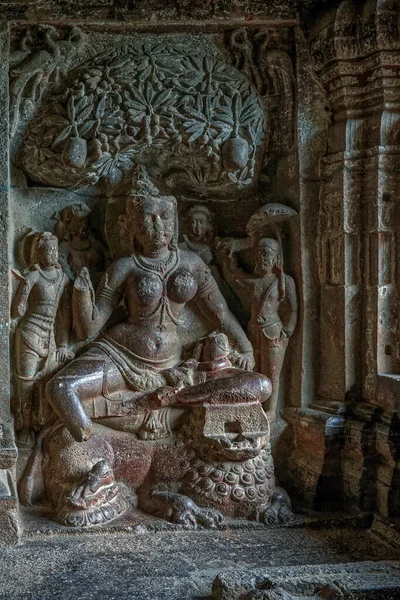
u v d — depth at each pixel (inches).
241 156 130.6
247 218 140.9
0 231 123.9
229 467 127.0
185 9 127.4
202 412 127.6
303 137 135.0
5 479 121.3
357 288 133.3
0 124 123.5
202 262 135.2
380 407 129.3
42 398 128.3
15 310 126.5
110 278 130.4
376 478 130.2
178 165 135.2
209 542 120.2
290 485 138.3
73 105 125.5
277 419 139.3
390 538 120.9
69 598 101.2
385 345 130.6
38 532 120.3
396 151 128.0
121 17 126.4
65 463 125.5
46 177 131.5
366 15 122.7
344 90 129.3
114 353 130.0
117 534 122.2
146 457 129.6
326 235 135.0
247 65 133.6
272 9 129.8
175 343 133.7
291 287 136.6
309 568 107.0
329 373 136.3
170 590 103.9
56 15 124.8
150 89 127.3
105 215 136.0
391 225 129.3
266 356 137.2
